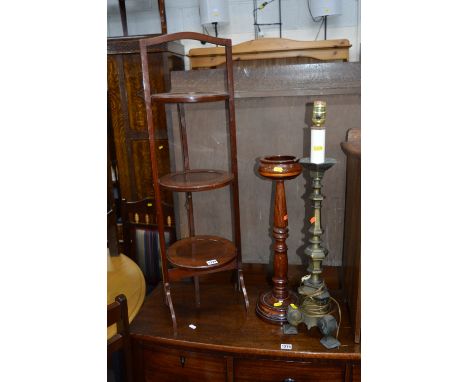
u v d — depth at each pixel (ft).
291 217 5.66
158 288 5.76
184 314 5.05
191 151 5.66
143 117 6.28
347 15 6.73
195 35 4.27
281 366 4.41
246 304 5.05
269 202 5.66
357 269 4.25
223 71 5.31
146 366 4.82
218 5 6.31
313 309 4.47
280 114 5.32
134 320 4.95
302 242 5.72
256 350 4.33
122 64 6.14
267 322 4.79
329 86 5.08
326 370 4.34
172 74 5.46
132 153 6.46
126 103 6.28
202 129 5.56
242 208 5.75
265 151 5.49
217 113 5.47
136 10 7.40
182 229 6.09
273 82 5.19
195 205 5.89
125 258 5.76
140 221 6.73
